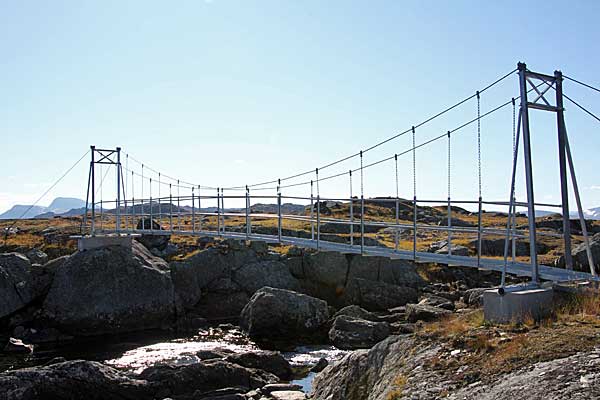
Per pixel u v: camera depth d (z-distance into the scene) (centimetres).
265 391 1980
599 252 3319
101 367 1930
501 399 998
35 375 1811
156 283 3394
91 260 3369
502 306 1432
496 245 4288
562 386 959
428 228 1988
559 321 1326
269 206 6794
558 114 1647
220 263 3831
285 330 3028
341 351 2662
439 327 1537
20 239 4397
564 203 1669
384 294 3603
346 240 4238
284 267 3881
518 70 1586
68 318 3167
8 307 3222
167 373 1983
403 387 1222
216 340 2970
